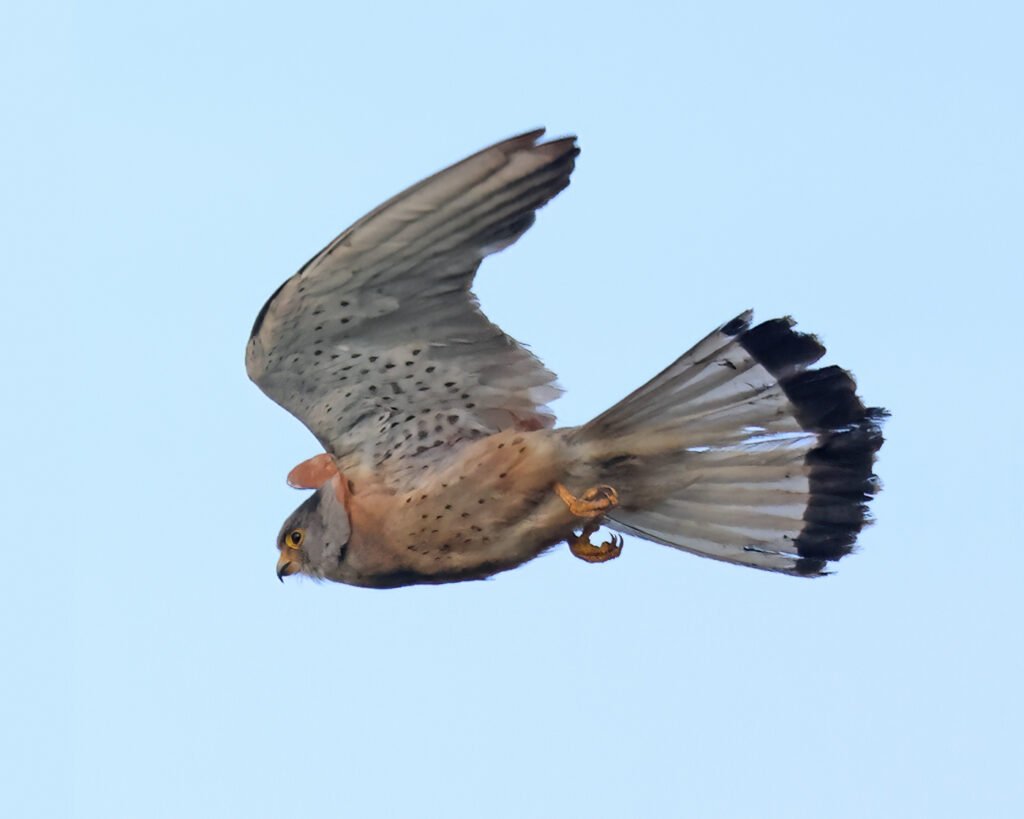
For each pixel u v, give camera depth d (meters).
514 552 11.98
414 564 12.16
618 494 12.00
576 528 11.95
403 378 11.59
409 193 10.38
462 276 10.92
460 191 10.41
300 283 10.77
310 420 11.91
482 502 11.74
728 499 12.09
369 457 12.05
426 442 11.96
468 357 11.52
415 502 11.88
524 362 11.62
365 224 10.50
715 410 11.70
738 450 11.93
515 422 11.91
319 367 11.47
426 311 11.15
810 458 11.93
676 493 12.12
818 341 11.68
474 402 11.82
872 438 11.77
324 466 13.12
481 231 10.66
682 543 12.33
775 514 12.06
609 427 11.69
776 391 11.69
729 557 12.23
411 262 10.79
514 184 10.43
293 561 12.82
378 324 11.20
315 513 12.59
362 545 12.20
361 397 11.75
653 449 11.76
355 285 10.87
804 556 12.09
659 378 11.55
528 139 10.27
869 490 11.89
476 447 11.77
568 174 10.45
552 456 11.64
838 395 11.68
